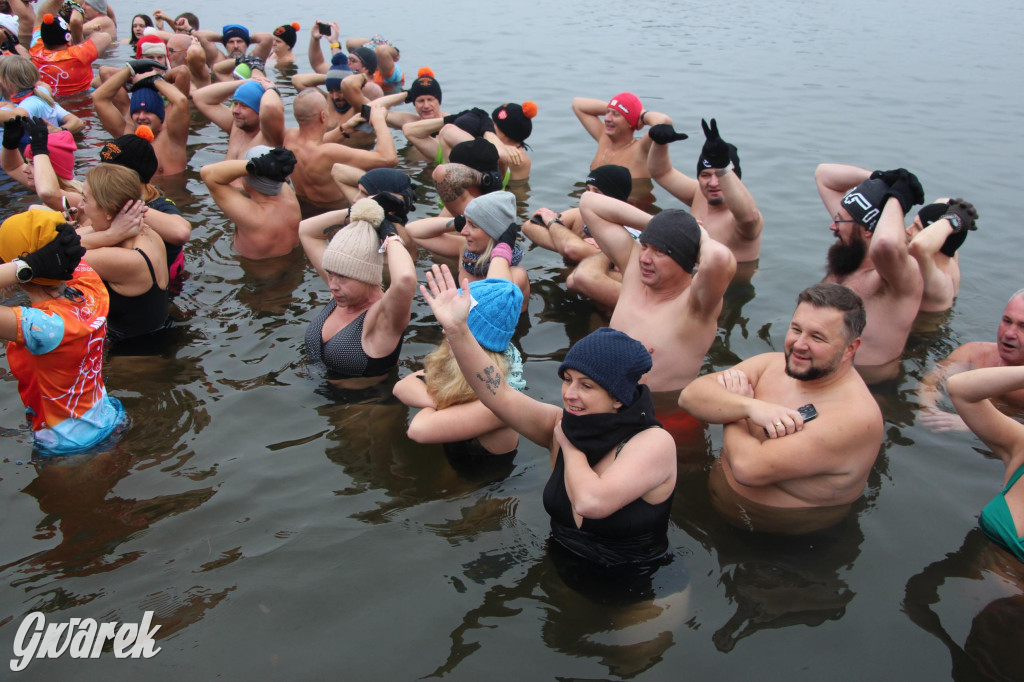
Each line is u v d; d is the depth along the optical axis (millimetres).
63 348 3938
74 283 4172
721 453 4289
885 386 4895
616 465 3244
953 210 5531
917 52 15281
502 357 3975
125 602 3168
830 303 3670
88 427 4184
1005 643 3072
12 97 8742
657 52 15172
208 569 3361
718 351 5324
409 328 5535
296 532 3602
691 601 3270
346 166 6918
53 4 11484
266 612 3152
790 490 3818
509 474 4090
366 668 2914
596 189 6441
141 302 5195
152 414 4480
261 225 6422
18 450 4113
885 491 3965
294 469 4051
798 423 3699
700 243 4773
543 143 9992
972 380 3635
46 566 3344
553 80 12883
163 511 3711
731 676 2910
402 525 3676
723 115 11023
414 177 8578
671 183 7629
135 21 13500
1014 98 11984
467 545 3557
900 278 4918
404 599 3242
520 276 5844
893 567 3473
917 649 3039
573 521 3441
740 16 19500
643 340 4918
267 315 5664
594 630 3111
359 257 4770
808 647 3043
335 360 4934
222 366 5008
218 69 11789
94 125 9812
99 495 3807
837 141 9922
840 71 13719
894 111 11266
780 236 7285
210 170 6195
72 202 6086
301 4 19469
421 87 9406
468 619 3150
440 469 4105
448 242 6477
